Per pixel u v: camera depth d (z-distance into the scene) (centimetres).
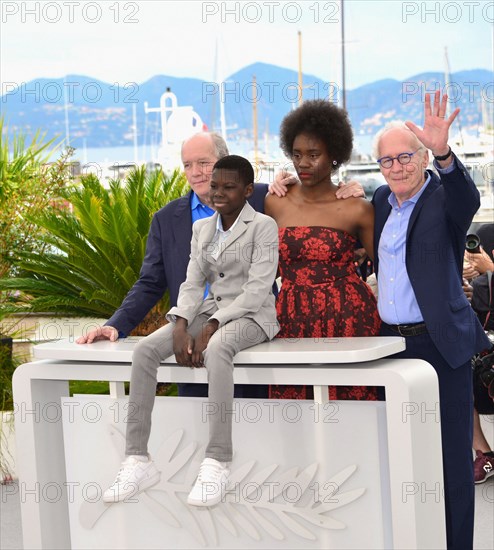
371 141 346
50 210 588
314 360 294
